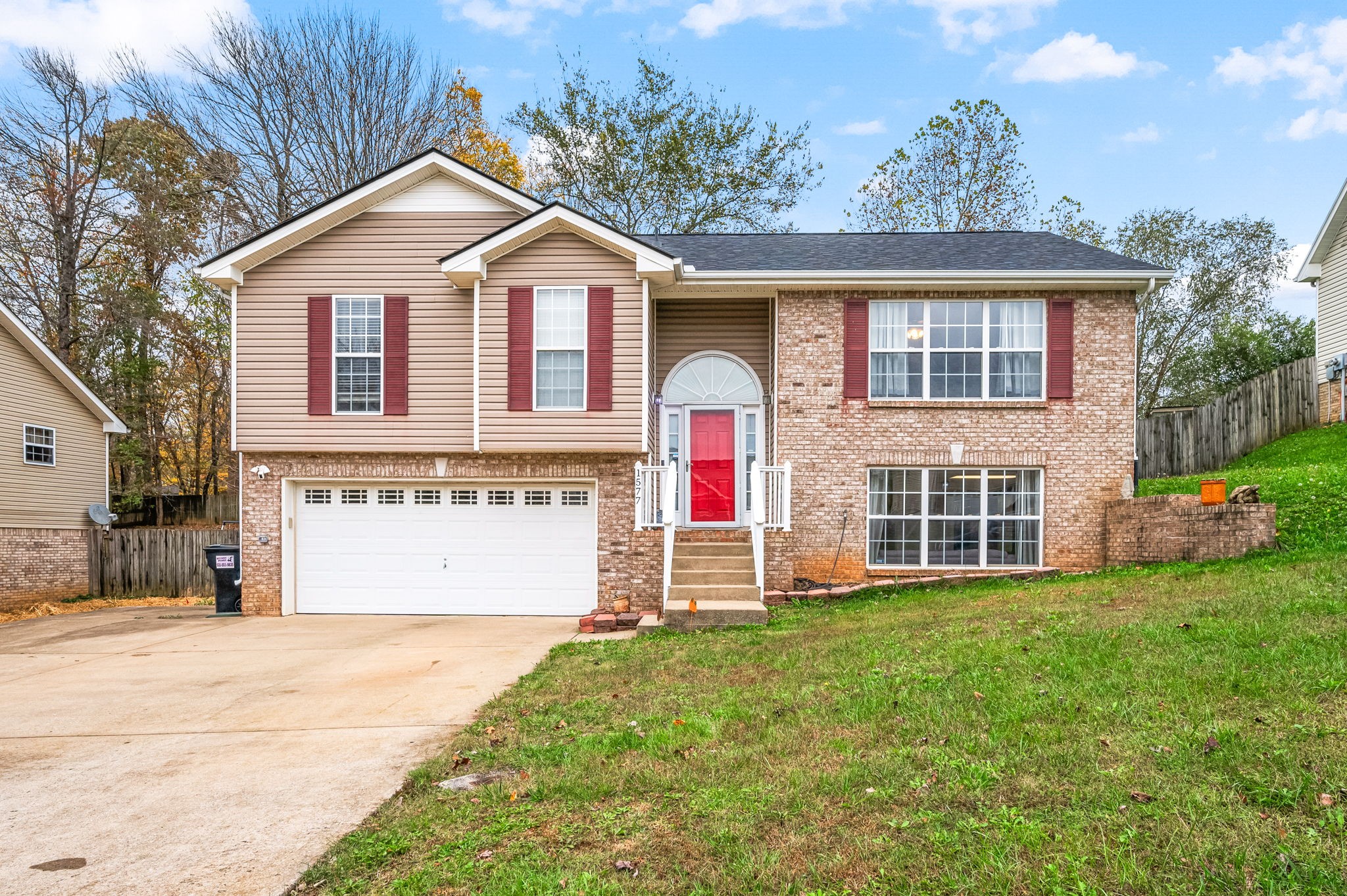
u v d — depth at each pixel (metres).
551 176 31.25
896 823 4.13
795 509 14.60
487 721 6.83
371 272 14.45
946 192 30.92
